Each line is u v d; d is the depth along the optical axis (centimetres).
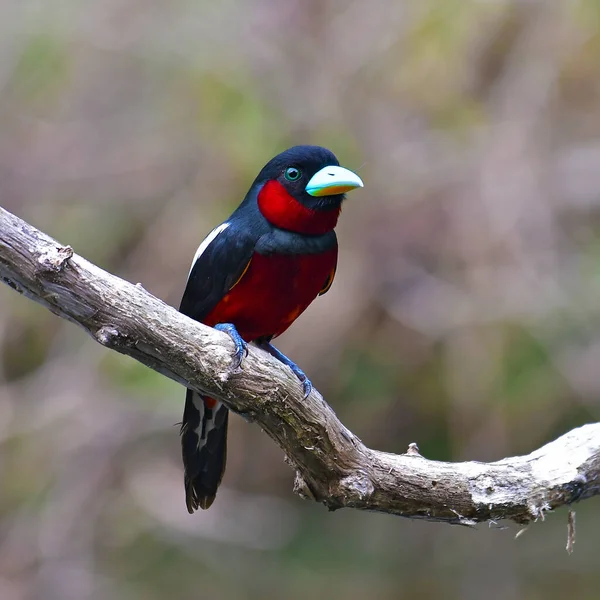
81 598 1366
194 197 1468
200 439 727
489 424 1404
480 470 646
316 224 700
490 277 1391
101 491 1410
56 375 1425
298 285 712
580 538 1524
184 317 582
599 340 1382
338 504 637
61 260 543
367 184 1440
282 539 1529
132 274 1468
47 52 1549
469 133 1438
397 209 1430
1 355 1455
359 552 1545
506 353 1397
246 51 1480
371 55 1495
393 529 1583
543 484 649
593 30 1455
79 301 556
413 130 1466
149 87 1533
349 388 1458
